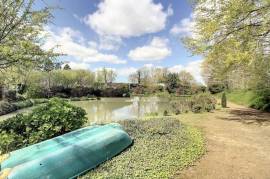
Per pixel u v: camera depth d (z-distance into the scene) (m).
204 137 7.54
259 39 10.38
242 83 25.48
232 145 6.66
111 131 5.92
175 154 5.45
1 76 7.55
